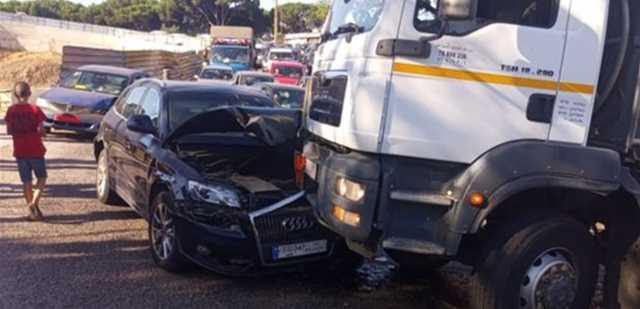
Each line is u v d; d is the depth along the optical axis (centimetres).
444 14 405
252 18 9731
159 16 10312
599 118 463
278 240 552
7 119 727
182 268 580
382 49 423
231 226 546
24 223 725
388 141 426
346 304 532
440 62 422
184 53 4653
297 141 593
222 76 2594
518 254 436
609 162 432
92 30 7262
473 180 419
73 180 965
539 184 422
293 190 570
